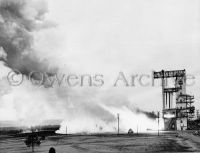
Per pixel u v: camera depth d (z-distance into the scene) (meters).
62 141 60.00
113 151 38.84
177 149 40.53
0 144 52.12
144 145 47.59
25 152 38.72
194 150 39.19
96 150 40.44
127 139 63.84
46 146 47.53
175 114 119.44
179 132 96.44
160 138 65.44
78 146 47.06
